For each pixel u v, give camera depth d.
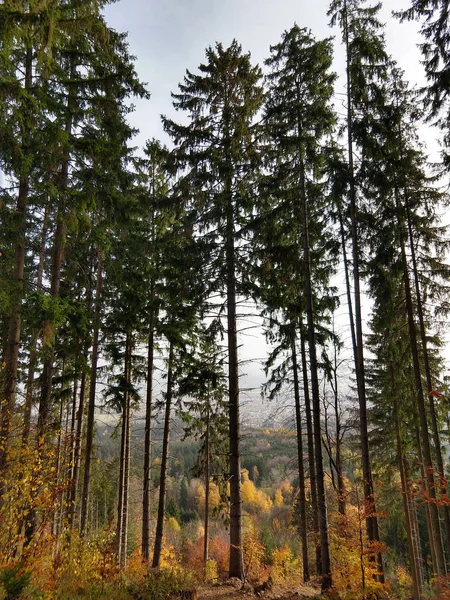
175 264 11.96
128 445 15.41
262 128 11.97
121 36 10.74
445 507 11.26
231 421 10.83
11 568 5.70
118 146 10.73
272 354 14.77
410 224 13.50
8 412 7.58
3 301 7.67
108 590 7.23
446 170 10.76
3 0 7.79
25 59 9.44
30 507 6.87
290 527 20.97
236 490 10.43
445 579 10.64
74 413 15.48
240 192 11.69
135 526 29.88
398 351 14.16
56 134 8.86
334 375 14.56
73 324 9.24
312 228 12.45
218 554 32.22
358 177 11.44
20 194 9.07
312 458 14.38
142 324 14.73
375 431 18.95
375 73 11.49
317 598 9.10
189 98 12.30
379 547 9.43
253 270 11.75
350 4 11.71
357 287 11.26
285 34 11.89
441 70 9.66
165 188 16.08
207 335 11.98
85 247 12.61
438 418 14.49
